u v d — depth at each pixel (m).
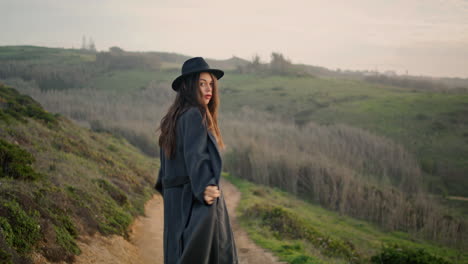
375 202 28.52
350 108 75.56
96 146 17.41
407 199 32.31
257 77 120.88
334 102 82.75
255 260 8.64
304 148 47.62
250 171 35.47
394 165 44.25
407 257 10.47
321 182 32.06
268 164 35.69
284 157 36.31
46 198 6.26
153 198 13.50
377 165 44.53
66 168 9.58
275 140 50.22
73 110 75.75
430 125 59.88
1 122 11.09
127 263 6.30
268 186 33.72
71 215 6.51
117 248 6.70
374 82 126.94
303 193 33.62
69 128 18.62
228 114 81.00
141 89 108.31
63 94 98.25
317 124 66.12
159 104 95.62
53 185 7.24
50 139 12.60
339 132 55.75
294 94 94.19
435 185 42.50
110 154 16.95
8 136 10.02
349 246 13.31
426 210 28.20
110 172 12.88
